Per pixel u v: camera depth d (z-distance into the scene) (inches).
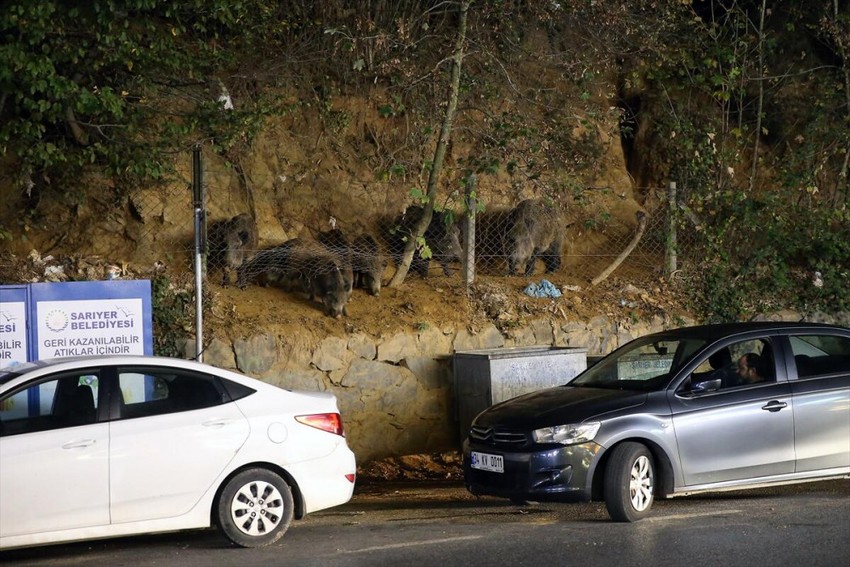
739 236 724.0
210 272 602.9
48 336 461.4
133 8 499.8
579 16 718.5
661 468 399.9
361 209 685.3
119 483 339.6
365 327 583.5
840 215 731.4
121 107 506.3
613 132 745.6
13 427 335.3
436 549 347.9
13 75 482.9
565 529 381.4
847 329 448.1
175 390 360.5
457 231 660.7
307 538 376.2
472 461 416.5
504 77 690.2
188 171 629.9
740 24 768.9
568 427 389.4
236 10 587.8
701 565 315.3
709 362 430.6
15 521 325.7
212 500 355.9
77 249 601.0
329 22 668.7
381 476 550.9
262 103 619.2
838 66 838.5
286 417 370.0
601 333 645.3
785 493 460.1
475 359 561.0
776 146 818.8
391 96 657.0
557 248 705.6
